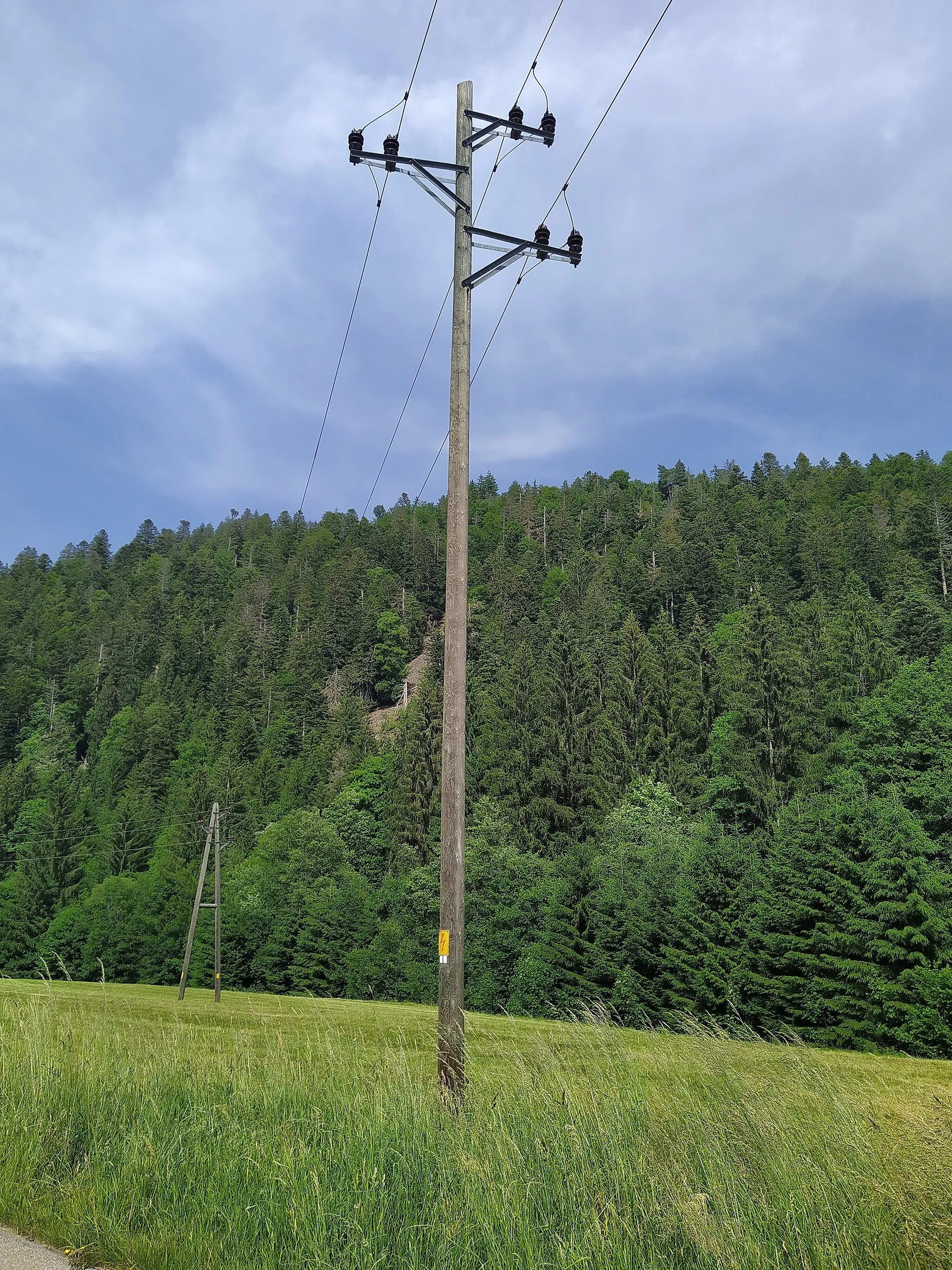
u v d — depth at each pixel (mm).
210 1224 4875
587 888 42594
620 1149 5207
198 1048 8320
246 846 90000
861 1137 5156
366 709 148375
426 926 53281
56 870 83500
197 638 171625
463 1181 4941
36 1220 5145
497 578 167875
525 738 79312
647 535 179625
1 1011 9344
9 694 152375
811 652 85000
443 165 10086
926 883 28812
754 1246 4188
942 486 161750
